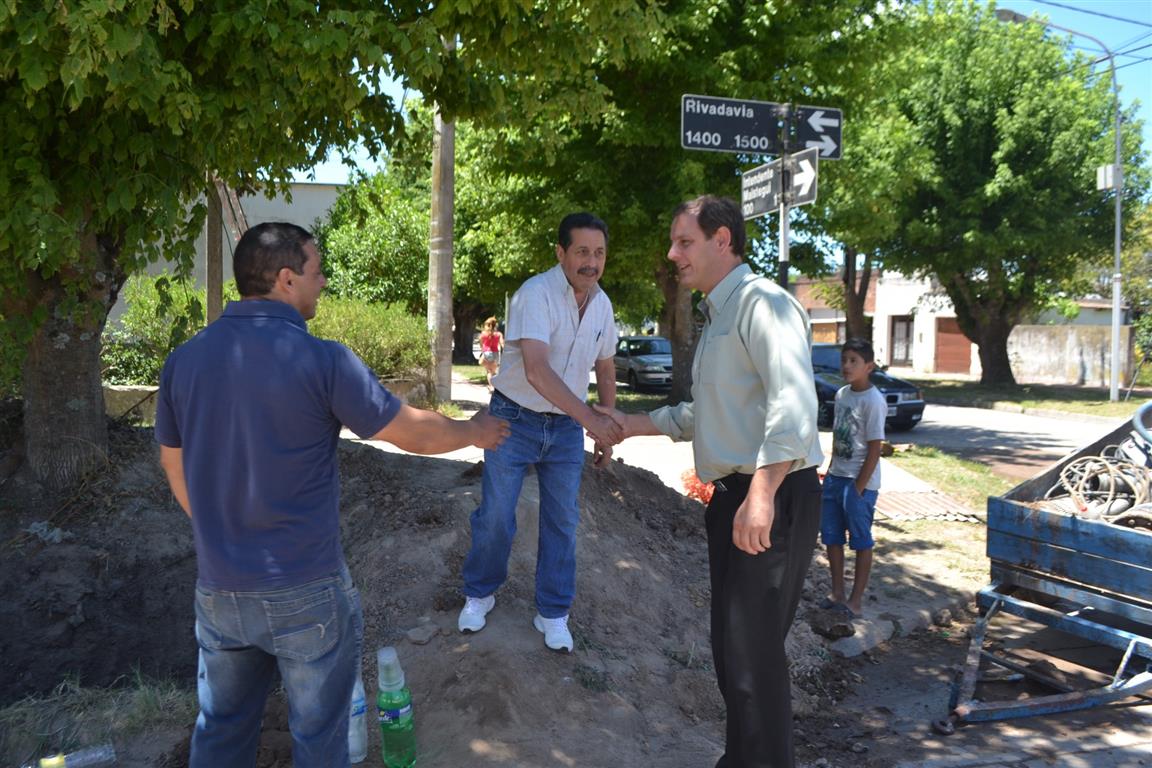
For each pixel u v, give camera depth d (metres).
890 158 16.50
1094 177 22.12
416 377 13.25
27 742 3.27
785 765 2.86
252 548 2.35
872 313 40.38
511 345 3.70
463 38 5.64
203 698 2.54
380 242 22.50
